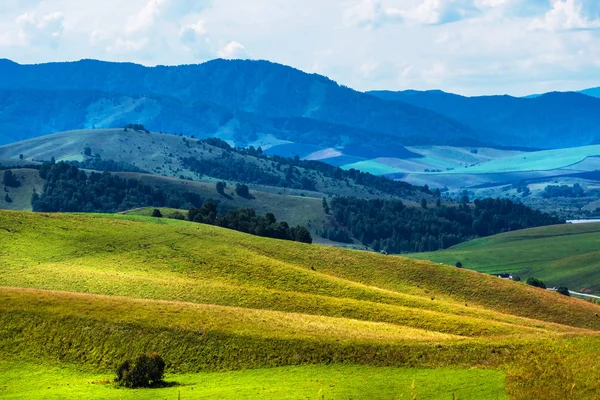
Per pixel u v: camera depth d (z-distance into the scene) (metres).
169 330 80.50
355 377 70.69
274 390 66.44
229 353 76.81
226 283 128.75
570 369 71.19
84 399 64.19
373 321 102.19
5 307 84.25
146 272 130.88
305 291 127.25
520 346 79.19
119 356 76.56
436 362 74.56
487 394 65.38
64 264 129.62
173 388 68.00
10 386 69.12
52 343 78.69
